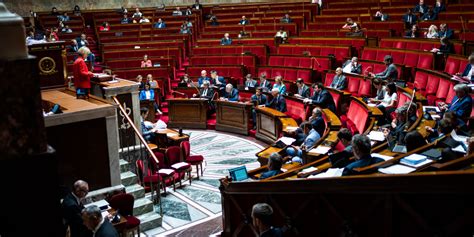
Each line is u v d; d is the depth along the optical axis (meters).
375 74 13.39
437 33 15.04
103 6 26.41
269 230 4.23
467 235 2.88
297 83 13.55
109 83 10.15
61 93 9.42
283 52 17.84
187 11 24.80
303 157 7.86
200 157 10.51
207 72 17.41
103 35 22.02
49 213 1.38
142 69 17.27
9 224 1.33
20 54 1.33
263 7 24.23
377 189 3.44
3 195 1.32
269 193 4.88
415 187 3.11
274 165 6.25
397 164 4.60
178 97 16.36
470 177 2.76
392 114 10.14
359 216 3.75
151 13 25.38
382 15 19.14
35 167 1.34
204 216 8.56
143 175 9.23
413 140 5.49
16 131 1.32
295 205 4.59
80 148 7.57
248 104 13.98
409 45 14.97
